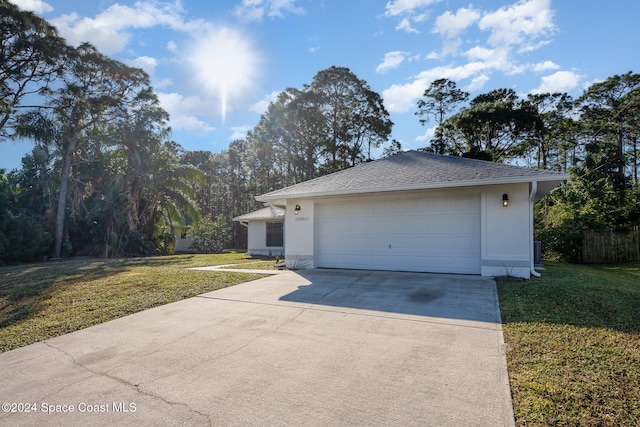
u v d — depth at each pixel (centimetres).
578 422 254
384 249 1016
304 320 535
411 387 315
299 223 1119
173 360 394
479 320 510
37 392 326
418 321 513
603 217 1684
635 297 634
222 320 547
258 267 1209
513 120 2533
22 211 1828
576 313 530
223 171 4381
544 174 782
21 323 556
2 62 1800
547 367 345
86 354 421
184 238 2781
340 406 286
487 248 862
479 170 901
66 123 2009
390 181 958
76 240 2012
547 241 1516
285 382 332
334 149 2998
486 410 273
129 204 2016
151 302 670
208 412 282
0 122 1894
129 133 2178
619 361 355
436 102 3094
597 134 2714
